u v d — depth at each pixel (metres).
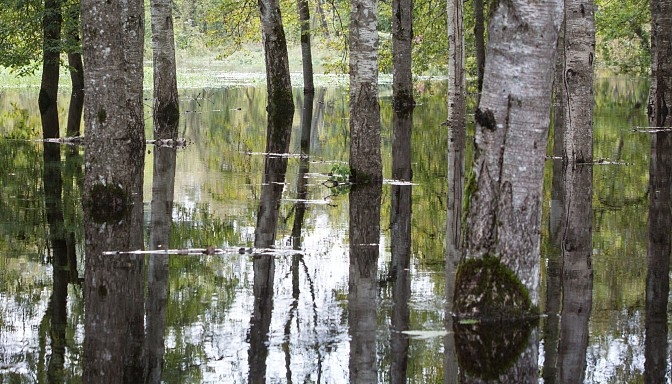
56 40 27.55
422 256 11.79
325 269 11.00
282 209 15.05
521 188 8.66
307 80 37.66
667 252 11.96
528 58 8.55
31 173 19.00
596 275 10.77
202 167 20.38
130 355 7.90
